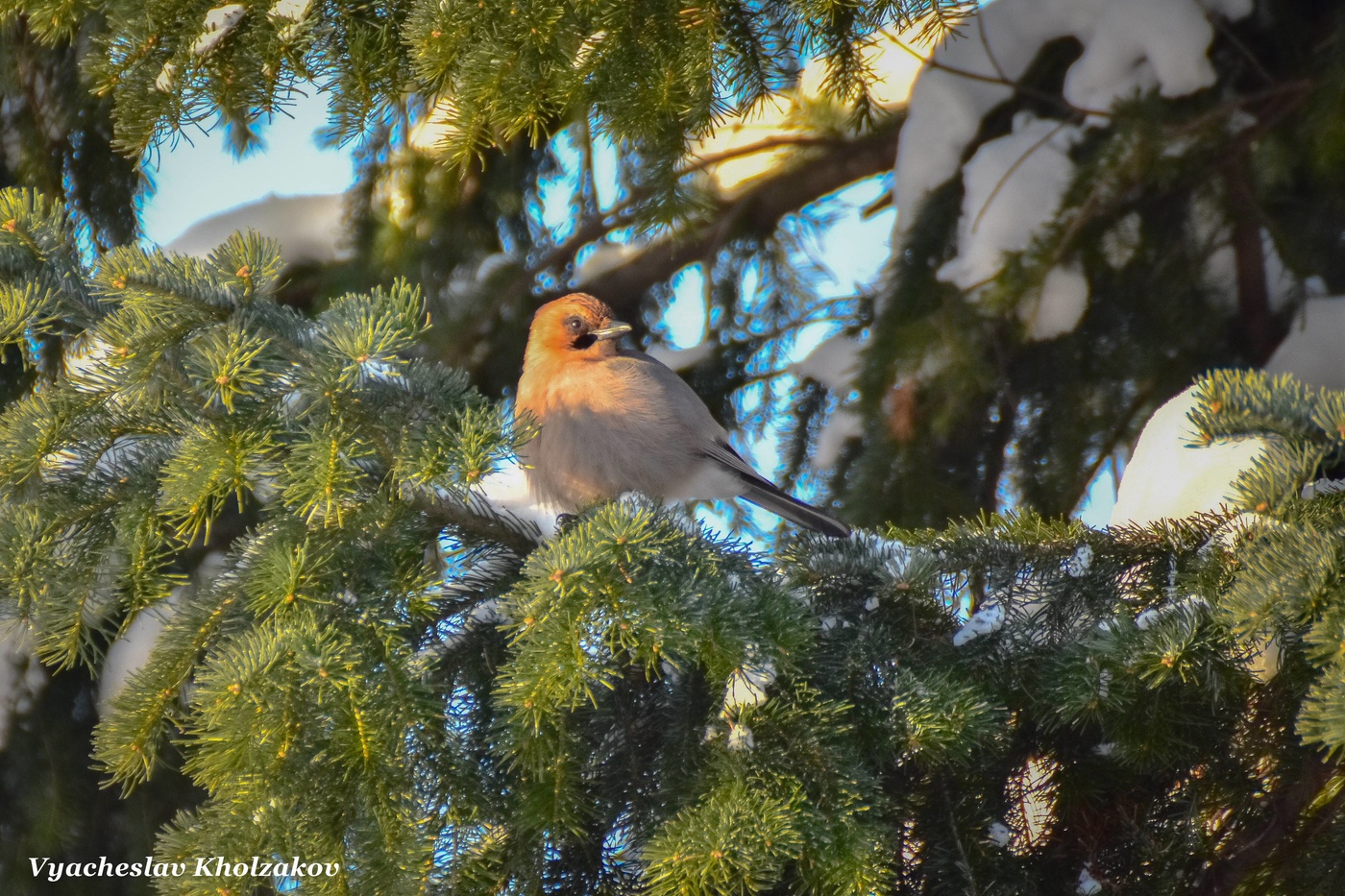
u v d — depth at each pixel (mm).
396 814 4887
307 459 5207
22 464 5328
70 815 8602
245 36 6496
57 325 6727
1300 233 9367
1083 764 5980
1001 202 9422
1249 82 9539
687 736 5508
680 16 6410
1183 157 9141
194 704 4926
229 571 5566
